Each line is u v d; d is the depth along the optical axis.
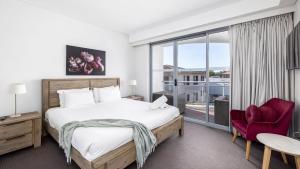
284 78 2.59
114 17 3.54
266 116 2.29
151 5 2.97
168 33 3.98
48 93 3.08
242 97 3.03
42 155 2.29
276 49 2.64
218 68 3.70
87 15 3.41
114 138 1.72
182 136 3.02
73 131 1.85
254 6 2.67
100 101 3.66
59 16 3.33
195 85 4.42
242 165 2.04
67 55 3.45
